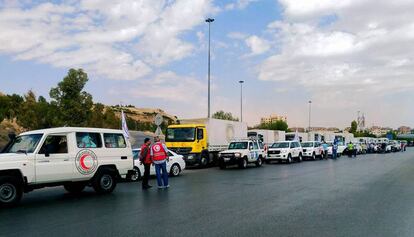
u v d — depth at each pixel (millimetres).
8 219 8992
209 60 38875
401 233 7449
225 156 26516
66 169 12094
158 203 11141
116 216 9211
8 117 58500
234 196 12500
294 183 16344
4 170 10703
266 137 39781
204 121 28422
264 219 8773
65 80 32062
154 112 168500
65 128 12453
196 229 7812
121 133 14086
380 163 31547
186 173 22734
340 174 20781
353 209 10039
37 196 12914
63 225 8273
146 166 14953
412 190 13898
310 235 7312
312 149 38125
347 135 58250
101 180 13156
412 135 142250
